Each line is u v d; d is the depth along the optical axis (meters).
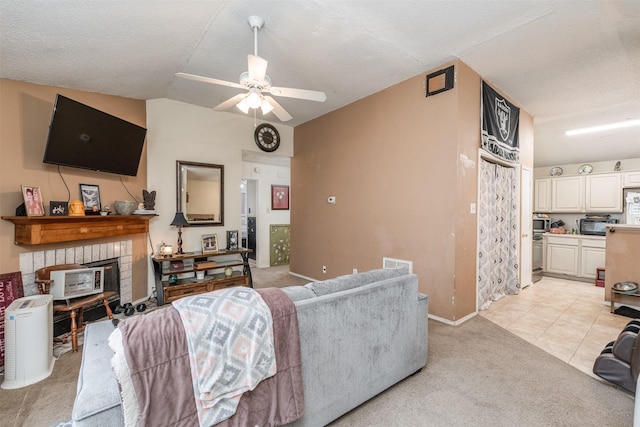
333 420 1.66
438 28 2.55
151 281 4.04
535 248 5.39
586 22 2.43
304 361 1.49
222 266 4.21
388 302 1.92
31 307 2.10
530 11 2.31
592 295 4.27
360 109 4.23
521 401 1.88
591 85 3.58
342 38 2.70
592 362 2.37
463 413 1.76
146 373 1.01
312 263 5.21
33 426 1.65
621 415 1.75
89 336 1.55
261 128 5.14
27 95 2.59
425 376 2.17
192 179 4.34
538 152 5.91
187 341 1.10
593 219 5.44
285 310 1.39
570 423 1.68
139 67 2.95
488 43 2.78
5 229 2.37
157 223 4.07
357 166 4.30
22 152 2.54
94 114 2.89
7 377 2.01
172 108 4.18
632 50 2.83
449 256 3.17
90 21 2.07
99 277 2.83
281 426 1.42
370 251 4.10
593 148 5.41
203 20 2.37
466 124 3.21
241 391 1.18
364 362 1.79
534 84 3.61
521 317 3.38
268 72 3.40
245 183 7.25
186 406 1.07
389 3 2.22
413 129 3.53
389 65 3.24
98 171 3.14
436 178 3.29
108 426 0.98
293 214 5.70
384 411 1.78
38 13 1.88
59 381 2.07
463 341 2.75
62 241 2.66
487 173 3.71
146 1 2.00
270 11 2.29
